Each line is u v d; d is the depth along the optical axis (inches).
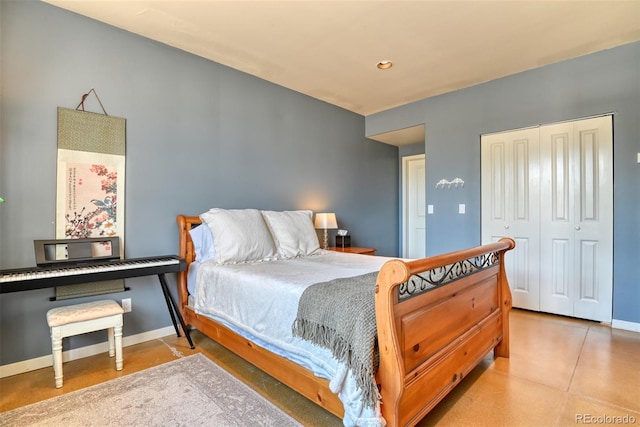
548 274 128.9
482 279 82.2
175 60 112.7
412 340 56.3
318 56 117.9
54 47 89.7
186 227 111.5
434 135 159.5
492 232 142.5
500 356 91.7
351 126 182.2
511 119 135.7
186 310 110.4
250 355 80.5
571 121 122.2
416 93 155.6
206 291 97.2
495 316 87.6
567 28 100.1
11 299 84.0
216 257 101.9
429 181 161.8
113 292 100.0
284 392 74.8
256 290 77.6
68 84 92.1
